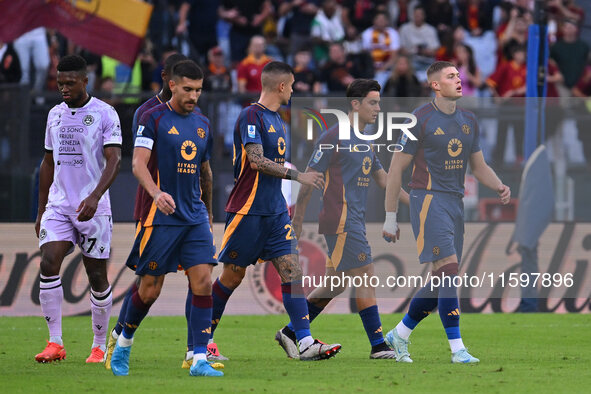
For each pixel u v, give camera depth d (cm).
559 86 5197
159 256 1942
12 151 3638
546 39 3731
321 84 4909
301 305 2261
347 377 1970
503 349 2567
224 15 5422
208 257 1972
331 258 2352
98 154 2258
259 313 3506
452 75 2239
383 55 5322
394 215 2320
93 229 2256
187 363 2148
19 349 2534
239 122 2253
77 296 3450
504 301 3578
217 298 2298
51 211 2264
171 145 1939
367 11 5616
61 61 2230
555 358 2364
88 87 4784
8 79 4775
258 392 1747
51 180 2328
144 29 4109
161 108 1959
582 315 3478
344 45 5241
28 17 4066
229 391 1758
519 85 5081
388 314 3522
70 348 2564
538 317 3412
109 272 3466
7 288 3447
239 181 2262
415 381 1914
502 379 1958
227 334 2923
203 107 3703
